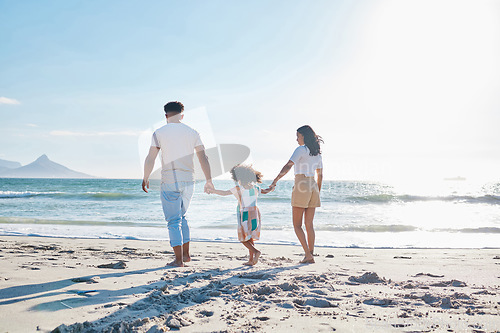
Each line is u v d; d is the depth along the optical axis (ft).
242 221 13.74
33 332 5.69
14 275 10.32
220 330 6.11
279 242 23.56
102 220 36.83
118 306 7.26
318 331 6.15
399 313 7.35
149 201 63.62
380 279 10.95
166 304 7.70
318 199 15.80
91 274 10.82
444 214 47.91
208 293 8.58
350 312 7.41
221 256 16.30
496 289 9.91
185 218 13.92
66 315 6.63
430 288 9.93
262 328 6.26
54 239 22.45
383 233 29.27
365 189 138.51
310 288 9.68
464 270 13.25
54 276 10.34
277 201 63.67
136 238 24.41
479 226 34.55
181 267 12.79
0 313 6.70
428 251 20.02
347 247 22.16
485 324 6.60
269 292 9.07
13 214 42.63
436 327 6.42
